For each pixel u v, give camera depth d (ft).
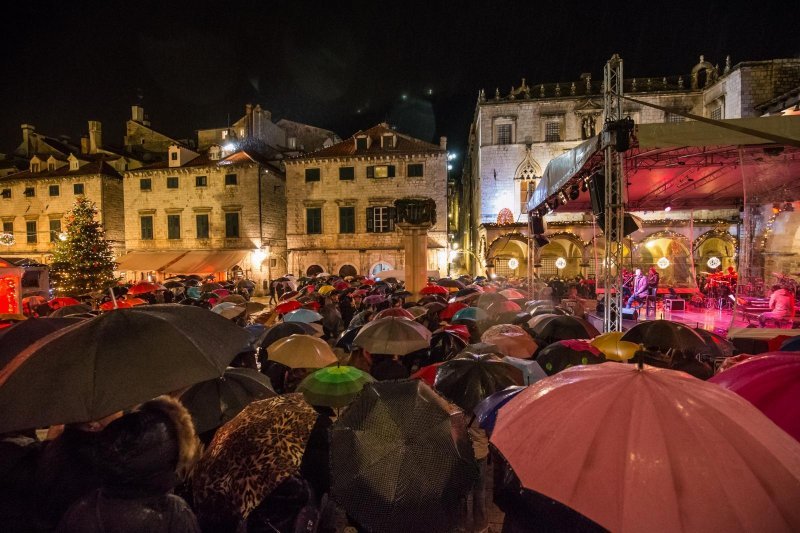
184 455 7.47
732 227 100.53
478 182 125.39
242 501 8.75
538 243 61.41
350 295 49.57
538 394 8.79
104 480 7.02
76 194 137.59
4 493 8.80
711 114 108.27
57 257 96.89
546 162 116.26
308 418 10.35
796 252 42.24
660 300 69.05
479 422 13.05
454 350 23.57
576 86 123.54
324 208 126.72
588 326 25.35
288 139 168.96
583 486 6.89
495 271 116.78
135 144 161.07
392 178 123.85
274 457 9.20
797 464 6.81
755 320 41.63
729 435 6.95
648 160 40.98
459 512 9.45
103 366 8.89
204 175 131.75
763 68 96.73
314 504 9.86
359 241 125.08
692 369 18.72
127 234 135.74
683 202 63.67
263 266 130.00
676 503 6.37
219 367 9.93
